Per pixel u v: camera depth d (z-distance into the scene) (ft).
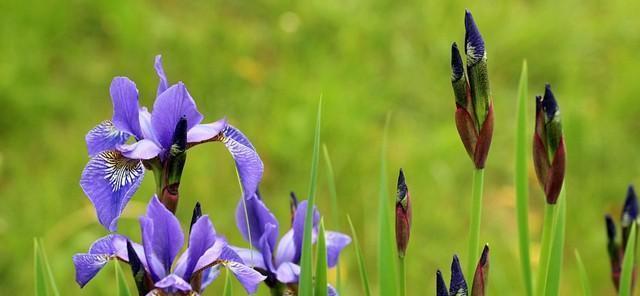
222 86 25.45
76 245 20.08
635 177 23.58
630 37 28.55
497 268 20.71
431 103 25.93
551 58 27.58
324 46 26.91
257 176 8.55
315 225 9.68
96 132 8.75
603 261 21.13
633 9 29.60
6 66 24.02
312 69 25.99
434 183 22.94
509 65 27.58
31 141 23.24
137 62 25.86
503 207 23.24
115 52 26.35
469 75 8.65
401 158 23.48
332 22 27.63
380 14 28.58
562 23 28.55
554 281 9.32
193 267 7.93
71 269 19.71
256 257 9.33
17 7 25.86
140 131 8.47
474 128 8.73
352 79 25.75
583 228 21.95
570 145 23.71
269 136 23.72
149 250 7.77
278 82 25.29
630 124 25.31
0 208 21.21
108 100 25.02
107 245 7.99
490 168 24.36
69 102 24.30
